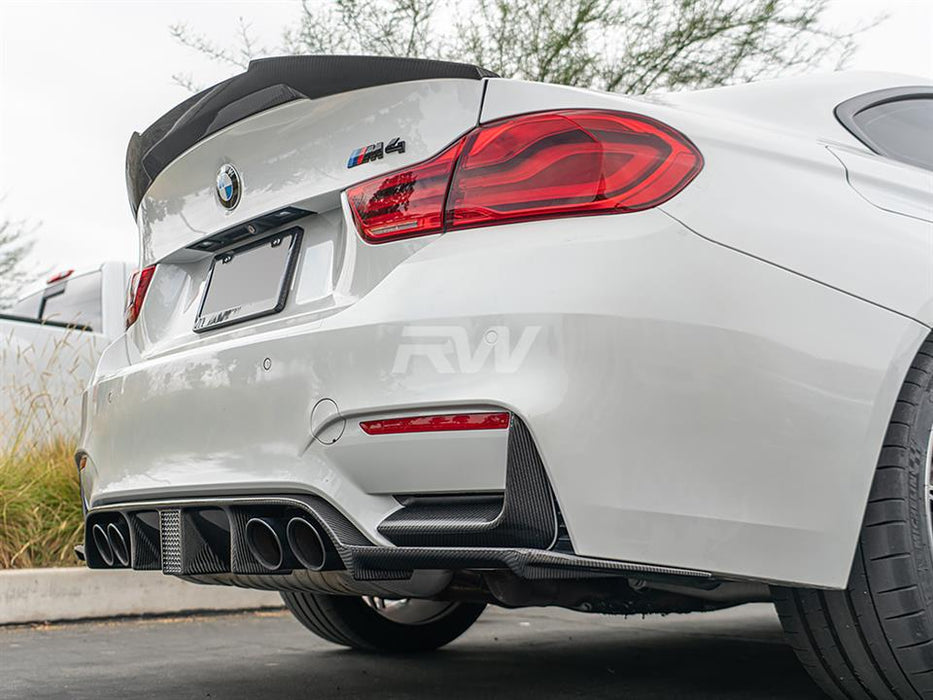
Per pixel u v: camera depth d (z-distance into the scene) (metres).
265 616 4.45
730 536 1.85
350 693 2.77
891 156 2.52
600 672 3.09
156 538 2.42
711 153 2.01
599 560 1.79
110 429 2.49
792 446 1.89
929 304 2.04
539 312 1.83
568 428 1.78
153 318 2.69
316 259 2.22
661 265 1.85
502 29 7.86
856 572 2.02
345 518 1.96
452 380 1.85
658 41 7.80
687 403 1.83
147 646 3.61
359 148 2.13
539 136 1.93
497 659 3.34
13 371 6.08
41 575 4.12
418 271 1.95
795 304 1.92
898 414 2.01
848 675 2.12
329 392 1.97
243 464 2.11
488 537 1.83
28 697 2.72
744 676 3.01
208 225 2.50
